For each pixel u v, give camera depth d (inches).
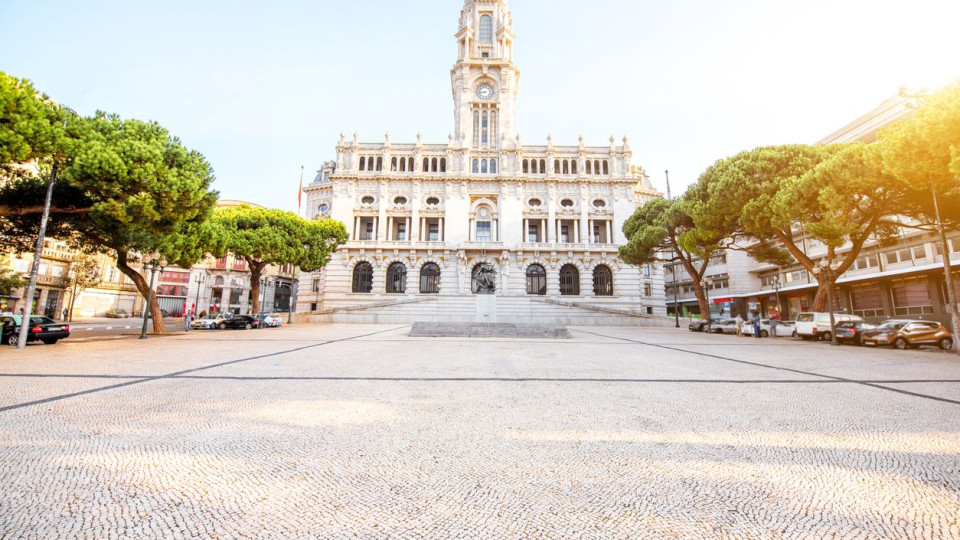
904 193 697.0
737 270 2038.6
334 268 1948.8
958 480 159.0
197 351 602.2
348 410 260.8
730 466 173.6
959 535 122.8
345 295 1925.4
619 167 2142.0
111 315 2251.5
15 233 763.4
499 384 349.7
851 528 127.1
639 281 1967.3
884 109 1283.2
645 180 2655.0
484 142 2202.3
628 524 129.4
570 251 1959.9
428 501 143.8
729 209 915.4
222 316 1386.6
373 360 504.4
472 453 187.9
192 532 123.5
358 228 2048.5
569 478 162.2
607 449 193.5
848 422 237.5
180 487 151.6
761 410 265.0
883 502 142.6
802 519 132.3
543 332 1001.5
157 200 659.4
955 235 1163.3
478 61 2225.6
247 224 1453.0
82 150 575.2
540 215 2069.4
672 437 211.0
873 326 805.2
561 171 2149.4
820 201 715.4
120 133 639.8
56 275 1930.4
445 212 2046.0
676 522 130.4
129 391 309.7
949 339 753.6
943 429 223.1
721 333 1218.0
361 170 2127.2
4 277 1408.7
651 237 1321.4
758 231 910.4
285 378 371.9
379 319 1764.3
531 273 1984.5
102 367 427.8
